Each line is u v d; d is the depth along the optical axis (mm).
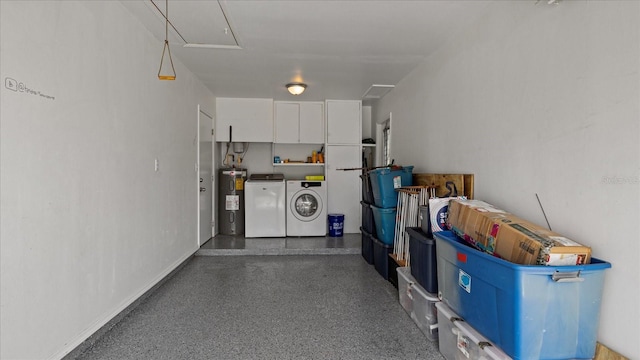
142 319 2559
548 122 1880
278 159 5977
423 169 3762
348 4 2521
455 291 1942
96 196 2174
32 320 1649
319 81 4660
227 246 4766
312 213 5617
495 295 1571
